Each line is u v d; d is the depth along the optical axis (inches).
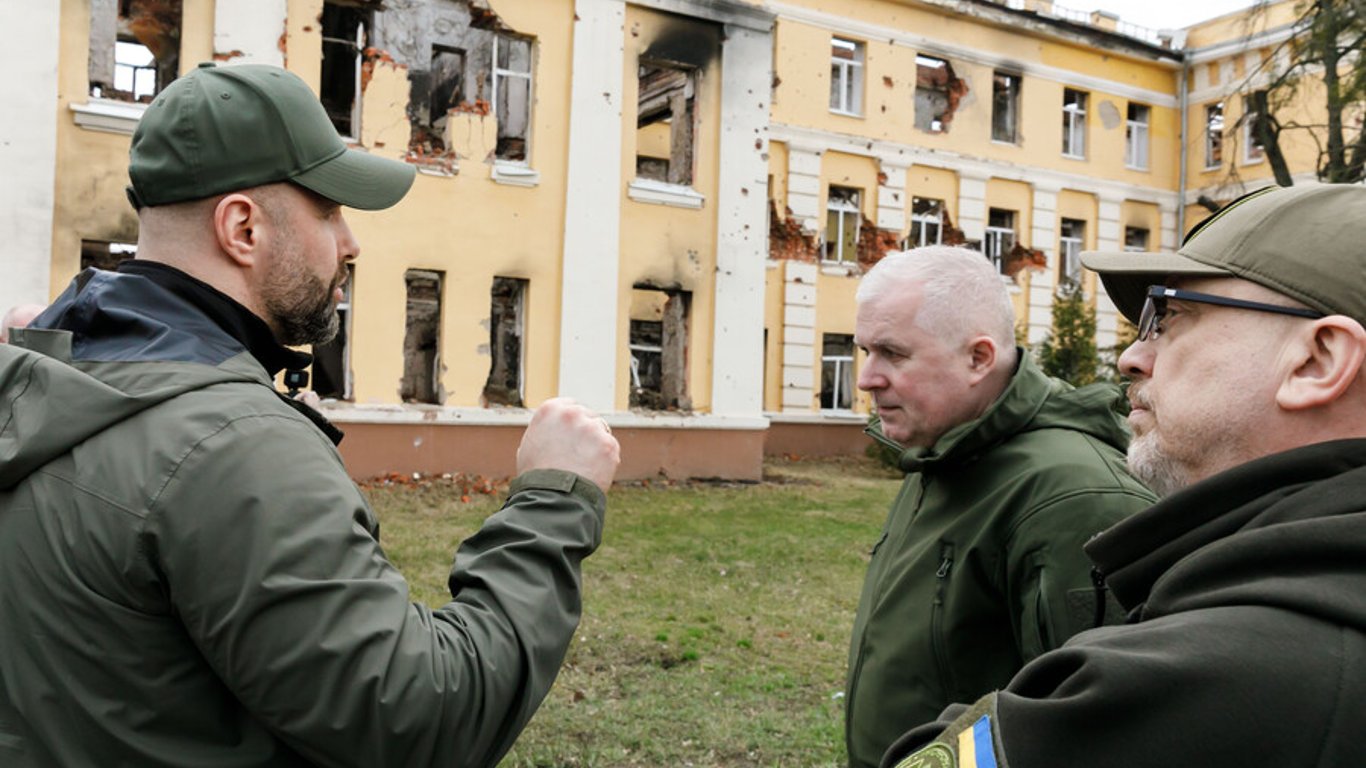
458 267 530.6
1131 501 72.4
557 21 556.4
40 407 49.5
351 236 62.2
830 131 823.1
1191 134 1010.7
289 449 49.1
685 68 604.4
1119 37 959.6
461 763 48.1
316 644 45.0
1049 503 73.9
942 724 42.4
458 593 53.9
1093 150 969.5
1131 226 993.5
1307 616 32.8
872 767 83.0
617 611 276.2
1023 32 919.7
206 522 46.1
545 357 553.3
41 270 429.7
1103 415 81.3
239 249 55.4
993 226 929.5
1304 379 38.7
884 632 83.7
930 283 83.7
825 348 840.3
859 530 437.7
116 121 445.4
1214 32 1000.2
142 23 477.7
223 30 469.7
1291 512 36.4
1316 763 30.5
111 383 50.4
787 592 315.3
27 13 428.1
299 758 49.1
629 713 195.8
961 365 83.1
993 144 908.0
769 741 183.6
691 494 538.0
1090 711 32.9
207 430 48.2
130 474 47.4
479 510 447.5
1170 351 43.7
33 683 47.6
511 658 50.3
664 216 587.5
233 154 55.0
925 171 877.2
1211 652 32.4
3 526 49.1
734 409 606.5
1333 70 530.9
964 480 81.8
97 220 443.2
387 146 517.3
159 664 47.2
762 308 617.6
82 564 47.1
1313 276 38.9
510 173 541.3
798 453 798.5
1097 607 69.4
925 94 908.6
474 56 567.2
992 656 78.4
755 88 617.0
